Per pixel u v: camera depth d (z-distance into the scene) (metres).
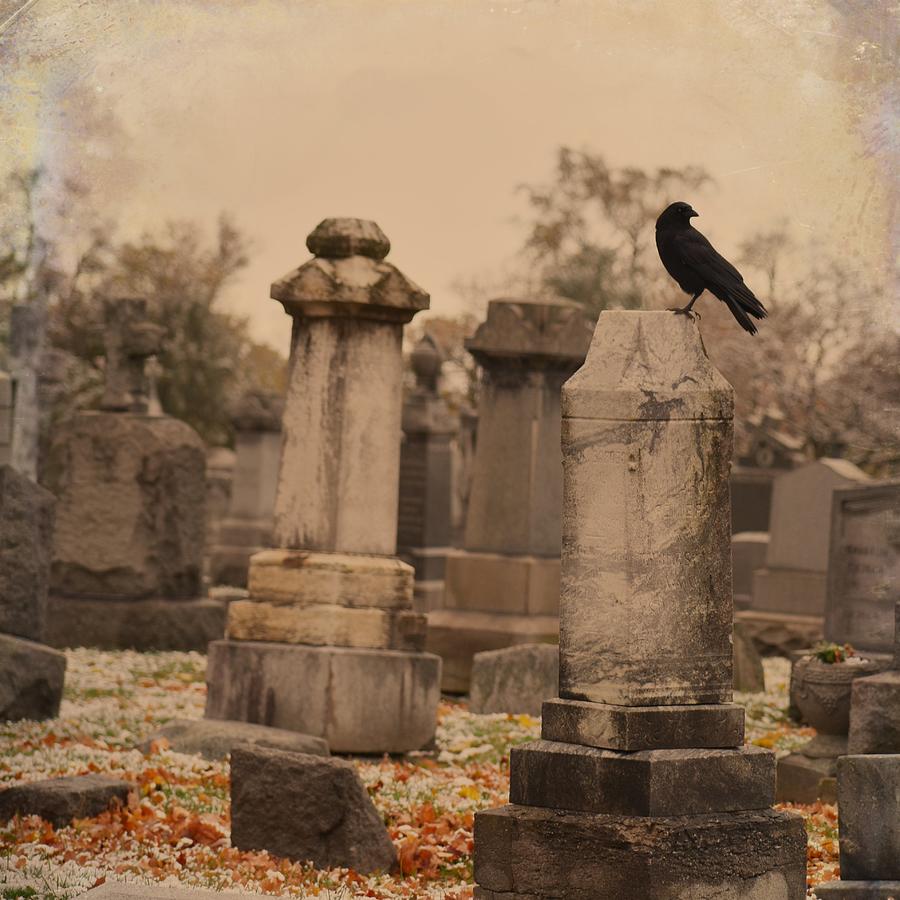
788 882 5.93
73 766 9.73
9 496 12.43
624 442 5.88
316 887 6.98
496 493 15.77
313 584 11.28
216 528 32.56
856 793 6.45
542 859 5.78
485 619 15.50
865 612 14.84
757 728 13.02
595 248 39.50
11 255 24.14
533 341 15.48
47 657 11.79
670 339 5.98
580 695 5.93
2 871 6.86
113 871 7.06
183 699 13.47
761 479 28.41
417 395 24.02
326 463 11.40
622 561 5.86
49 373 31.89
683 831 5.64
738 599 23.84
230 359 43.44
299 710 11.13
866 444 30.94
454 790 9.52
